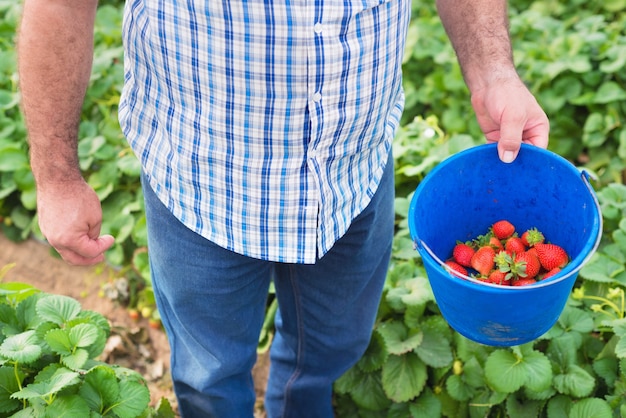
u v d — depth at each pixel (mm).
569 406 2281
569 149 3494
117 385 1932
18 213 3379
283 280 1954
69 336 1994
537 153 1697
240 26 1358
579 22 3816
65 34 1419
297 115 1456
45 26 1404
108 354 2871
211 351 1843
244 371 1986
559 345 2363
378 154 1713
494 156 1737
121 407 1916
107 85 3621
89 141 3387
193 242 1665
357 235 1791
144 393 1948
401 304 2486
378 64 1497
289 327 2078
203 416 2023
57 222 1557
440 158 3057
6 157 3279
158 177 1608
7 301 2271
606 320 2365
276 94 1429
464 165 1740
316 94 1439
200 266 1690
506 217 1848
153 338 2949
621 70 3518
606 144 3396
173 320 1890
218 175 1542
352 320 2008
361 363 2496
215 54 1396
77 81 1481
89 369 2000
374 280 1971
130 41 1507
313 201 1554
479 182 1789
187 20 1382
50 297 2154
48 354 2068
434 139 3318
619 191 2838
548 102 3525
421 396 2459
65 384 1805
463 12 1772
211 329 1818
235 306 1792
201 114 1486
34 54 1427
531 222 1823
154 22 1418
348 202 1655
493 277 1719
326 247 1646
